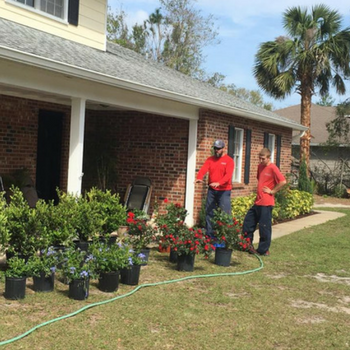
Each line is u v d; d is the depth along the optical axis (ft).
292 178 77.92
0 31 25.40
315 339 15.10
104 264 18.48
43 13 32.91
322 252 29.68
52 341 13.53
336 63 70.95
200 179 29.73
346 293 20.61
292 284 21.63
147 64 45.52
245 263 25.71
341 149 84.17
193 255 22.98
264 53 71.20
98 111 42.47
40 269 17.61
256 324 16.11
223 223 24.82
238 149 44.11
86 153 41.55
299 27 69.77
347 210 60.49
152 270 22.84
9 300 16.76
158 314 16.42
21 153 36.01
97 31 37.81
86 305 16.79
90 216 23.17
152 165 40.24
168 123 39.47
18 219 19.48
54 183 39.63
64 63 22.80
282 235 36.24
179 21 120.06
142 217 26.45
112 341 13.85
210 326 15.64
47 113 38.42
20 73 22.63
